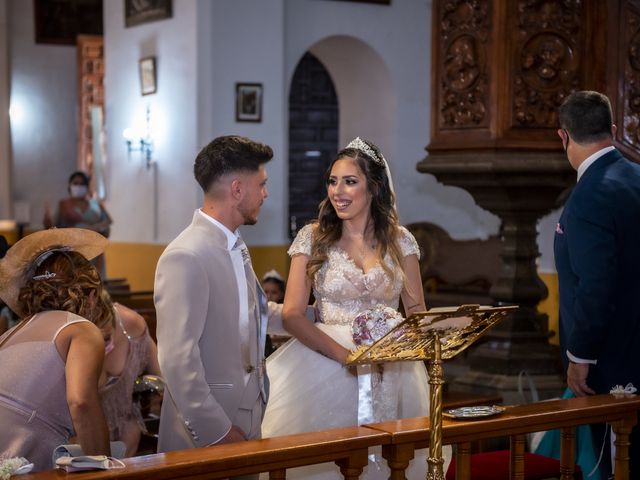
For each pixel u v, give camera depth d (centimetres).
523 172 548
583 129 399
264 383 353
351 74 1203
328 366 377
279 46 1087
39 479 244
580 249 385
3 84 1424
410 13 1163
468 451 314
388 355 293
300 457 277
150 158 1169
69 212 1091
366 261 379
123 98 1223
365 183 375
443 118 588
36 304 314
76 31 1471
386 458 301
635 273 389
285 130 1100
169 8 1111
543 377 570
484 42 562
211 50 1059
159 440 344
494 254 935
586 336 383
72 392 287
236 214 342
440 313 276
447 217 1186
